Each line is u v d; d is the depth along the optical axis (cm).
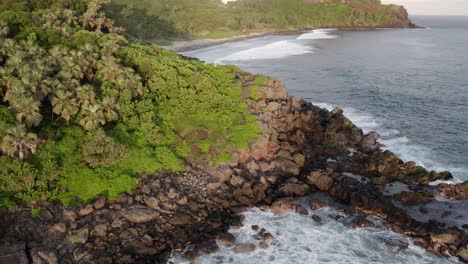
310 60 13625
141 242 3872
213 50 15775
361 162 5572
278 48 16575
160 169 4781
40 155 4256
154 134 5156
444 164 5678
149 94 6084
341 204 4672
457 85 10212
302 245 3991
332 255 3859
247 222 4312
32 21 7225
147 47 8225
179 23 18675
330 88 9781
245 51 15462
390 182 5075
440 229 4119
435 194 4791
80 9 9275
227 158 5197
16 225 3703
